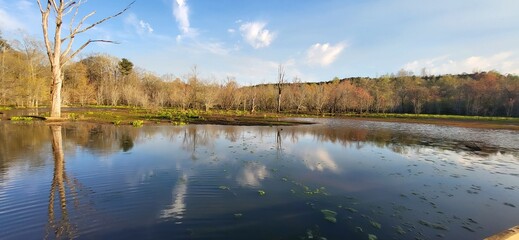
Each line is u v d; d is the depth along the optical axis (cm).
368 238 504
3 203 619
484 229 566
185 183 792
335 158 1228
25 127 1898
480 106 6216
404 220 596
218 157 1148
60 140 1431
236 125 2666
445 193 795
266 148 1420
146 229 512
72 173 861
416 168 1087
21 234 485
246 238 487
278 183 823
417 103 6975
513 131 2966
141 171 903
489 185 893
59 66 2408
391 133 2464
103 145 1328
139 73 8694
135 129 1997
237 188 762
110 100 6750
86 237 478
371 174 973
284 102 7200
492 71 8994
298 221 566
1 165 932
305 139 1838
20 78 4450
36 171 871
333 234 514
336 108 7425
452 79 9206
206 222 548
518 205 714
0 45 5197
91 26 2417
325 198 712
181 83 7944
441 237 523
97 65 8094
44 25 2261
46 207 602
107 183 772
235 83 7312
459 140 2081
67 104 5778
